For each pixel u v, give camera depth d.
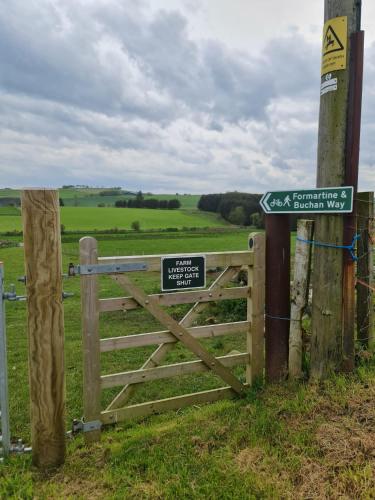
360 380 3.82
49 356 3.07
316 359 4.05
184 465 3.02
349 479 2.65
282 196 4.10
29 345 3.05
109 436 3.65
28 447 3.36
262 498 2.63
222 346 6.84
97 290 3.53
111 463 3.16
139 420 4.01
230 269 4.17
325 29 3.78
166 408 4.01
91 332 3.55
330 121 3.78
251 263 4.22
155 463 3.08
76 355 6.62
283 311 4.28
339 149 3.76
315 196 3.85
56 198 3.03
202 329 4.10
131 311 9.59
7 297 3.09
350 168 3.74
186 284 3.92
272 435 3.26
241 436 3.31
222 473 2.88
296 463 2.88
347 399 3.48
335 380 3.83
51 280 3.04
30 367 3.06
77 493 2.85
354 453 2.87
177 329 3.96
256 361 4.39
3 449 3.29
